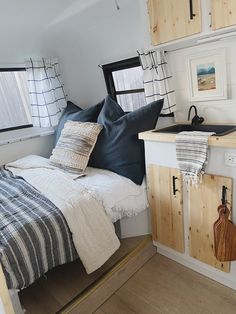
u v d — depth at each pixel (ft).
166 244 5.99
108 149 6.37
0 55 7.56
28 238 4.12
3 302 2.79
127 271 5.64
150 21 5.79
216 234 4.64
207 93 5.99
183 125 6.50
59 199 4.98
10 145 8.11
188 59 6.09
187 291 5.19
